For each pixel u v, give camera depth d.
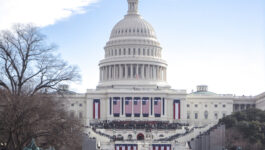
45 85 115.38
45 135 110.12
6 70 109.94
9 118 103.56
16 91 111.06
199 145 189.25
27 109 104.94
